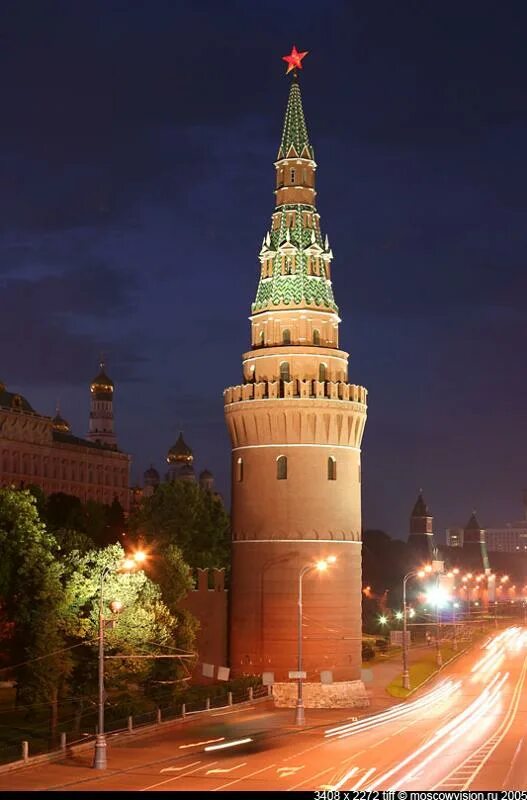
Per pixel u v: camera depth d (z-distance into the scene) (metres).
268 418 92.44
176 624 83.50
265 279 97.06
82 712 75.00
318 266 96.81
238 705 85.31
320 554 91.38
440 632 169.88
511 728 73.94
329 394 92.69
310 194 98.12
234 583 94.06
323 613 90.69
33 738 69.81
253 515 92.88
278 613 90.81
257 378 94.75
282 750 63.44
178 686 82.38
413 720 79.00
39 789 50.66
